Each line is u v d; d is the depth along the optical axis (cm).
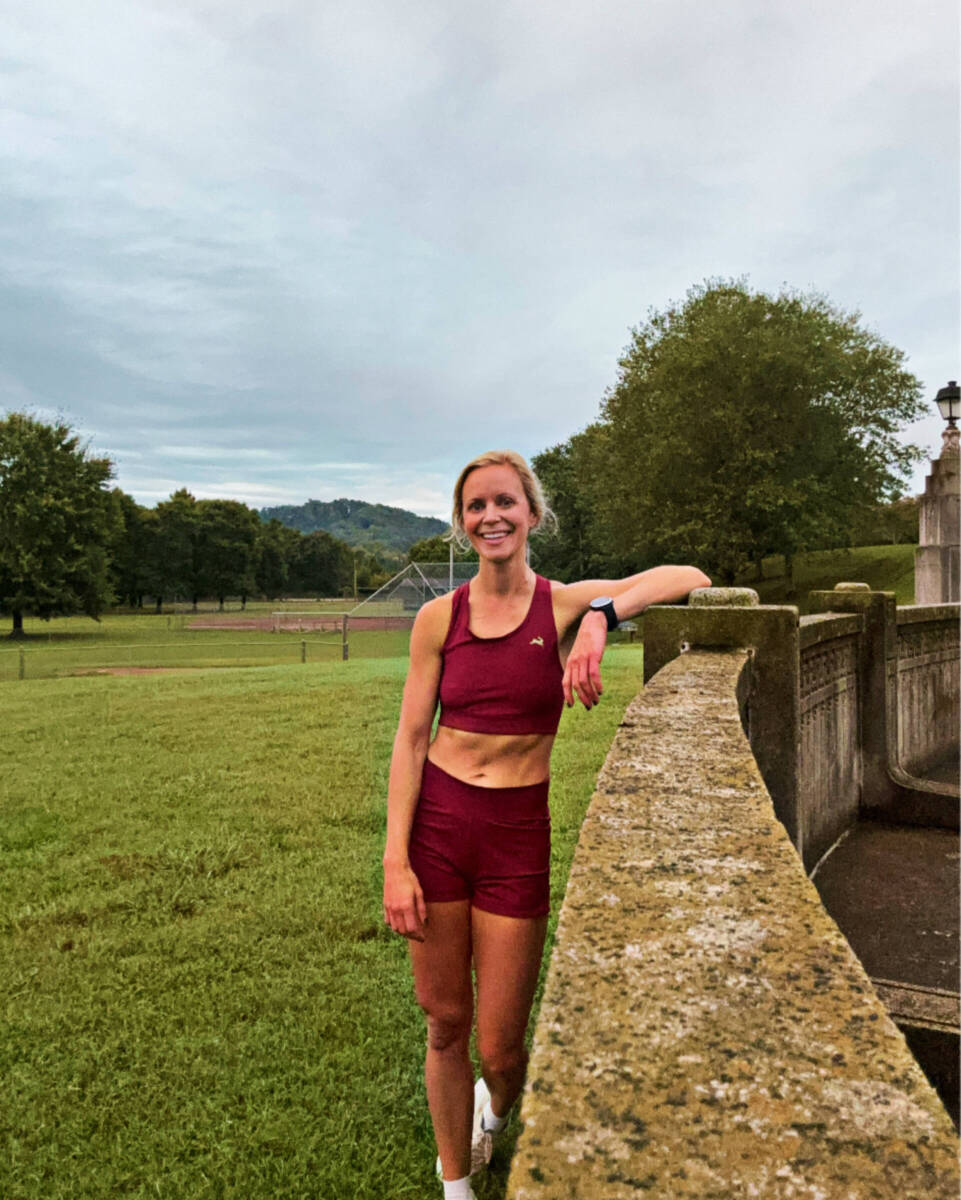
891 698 507
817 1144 62
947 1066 250
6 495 4556
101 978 348
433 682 195
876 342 3731
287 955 363
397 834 191
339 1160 239
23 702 1140
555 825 514
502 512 185
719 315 3541
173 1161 241
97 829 556
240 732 873
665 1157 62
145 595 9644
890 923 348
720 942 91
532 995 193
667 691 207
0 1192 232
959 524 1039
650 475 3509
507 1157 231
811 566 4709
